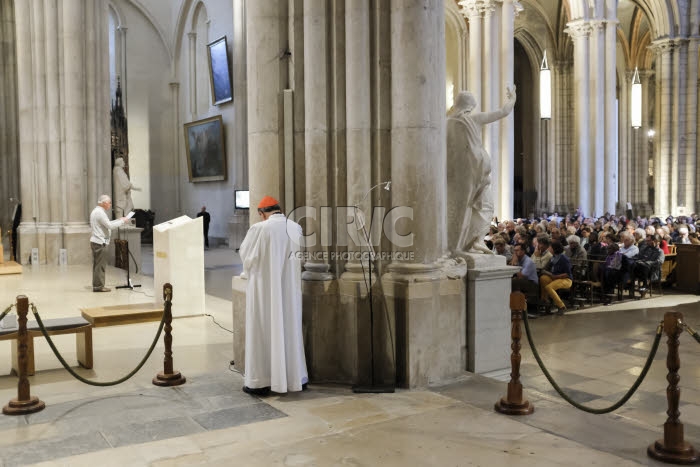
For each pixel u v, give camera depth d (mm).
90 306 9812
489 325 6270
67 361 6645
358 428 4594
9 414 4906
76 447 4254
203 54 24594
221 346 7297
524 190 33031
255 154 5973
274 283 5234
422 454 4117
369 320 5648
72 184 15406
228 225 21734
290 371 5332
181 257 9086
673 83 27250
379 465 3949
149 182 25703
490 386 5668
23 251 15422
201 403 5188
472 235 6379
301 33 5820
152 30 25609
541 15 30016
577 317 9625
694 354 7246
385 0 5645
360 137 5680
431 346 5711
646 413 5125
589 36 23172
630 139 34906
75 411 4996
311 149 5762
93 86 15734
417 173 5586
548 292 9859
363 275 5695
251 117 5996
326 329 5785
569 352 7367
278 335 5227
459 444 4285
